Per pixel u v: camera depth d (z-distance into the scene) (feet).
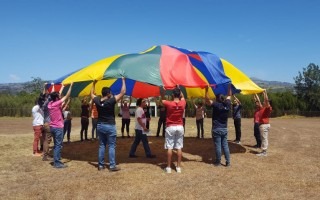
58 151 28.02
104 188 21.77
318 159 31.78
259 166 28.60
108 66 29.78
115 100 26.30
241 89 33.73
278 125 80.84
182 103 25.79
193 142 44.32
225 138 28.66
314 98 129.29
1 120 98.27
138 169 27.14
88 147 39.24
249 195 20.43
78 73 31.01
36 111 33.50
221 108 27.89
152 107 123.24
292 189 21.72
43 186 22.26
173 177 24.61
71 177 24.64
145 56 31.32
